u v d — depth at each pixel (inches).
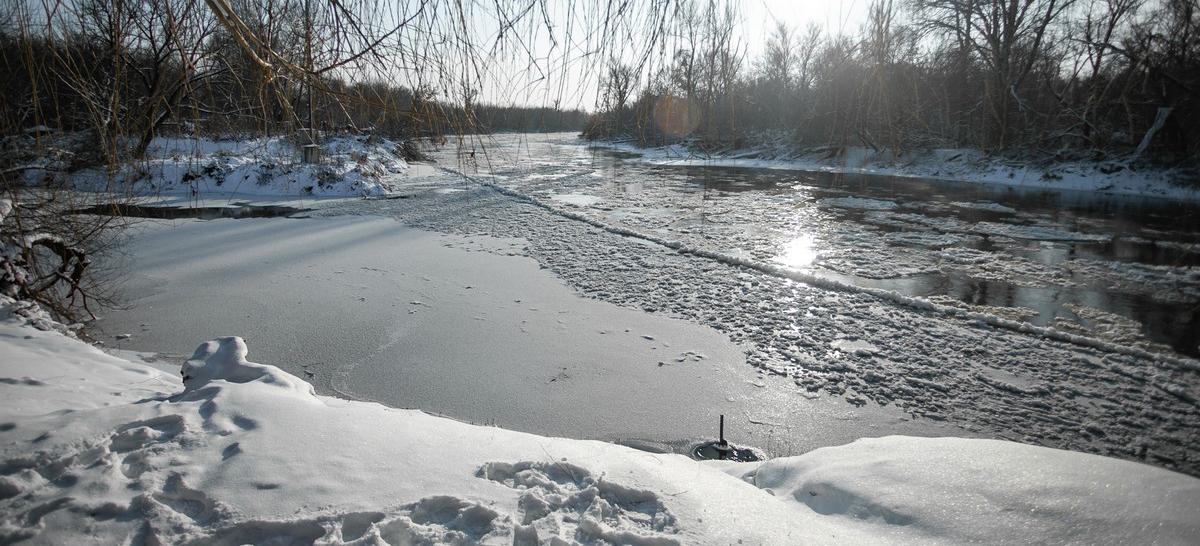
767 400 233.3
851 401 233.1
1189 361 265.1
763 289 384.2
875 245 522.3
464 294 362.9
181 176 746.8
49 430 110.7
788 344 290.8
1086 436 207.5
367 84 99.0
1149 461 191.9
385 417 128.6
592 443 135.9
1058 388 243.9
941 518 107.7
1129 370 259.6
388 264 432.1
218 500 91.5
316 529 86.5
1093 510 106.7
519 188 884.0
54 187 229.6
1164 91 912.3
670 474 113.3
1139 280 410.9
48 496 91.9
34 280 275.4
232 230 548.4
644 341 293.1
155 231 537.6
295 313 323.6
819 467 137.6
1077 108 997.8
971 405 229.9
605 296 364.5
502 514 91.8
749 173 1111.6
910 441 149.1
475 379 247.9
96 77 105.0
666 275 413.7
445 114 102.3
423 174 1051.3
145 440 109.6
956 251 499.5
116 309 324.2
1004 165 994.1
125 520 87.6
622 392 238.4
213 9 77.8
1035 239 551.5
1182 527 99.5
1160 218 671.1
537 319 322.0
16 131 132.8
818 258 472.7
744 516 99.7
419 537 86.5
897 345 290.0
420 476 102.2
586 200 768.9
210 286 370.6
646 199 786.2
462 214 647.8
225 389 132.7
